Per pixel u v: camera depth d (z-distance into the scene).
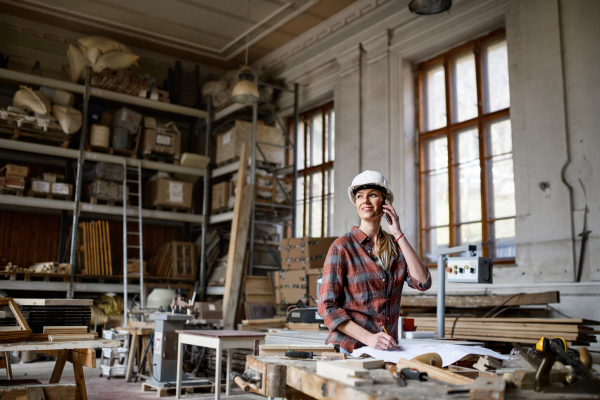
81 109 8.81
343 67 8.47
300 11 8.39
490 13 6.51
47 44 8.96
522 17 6.13
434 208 7.23
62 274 7.75
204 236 9.11
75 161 9.11
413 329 3.36
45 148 7.79
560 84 5.68
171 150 9.05
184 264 9.09
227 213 8.74
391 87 7.67
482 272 3.52
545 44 5.87
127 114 8.68
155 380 5.11
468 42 7.02
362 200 2.06
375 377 1.25
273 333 3.98
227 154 8.98
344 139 8.30
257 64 10.36
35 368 6.55
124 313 7.56
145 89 8.91
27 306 3.25
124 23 8.94
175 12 8.55
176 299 5.81
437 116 7.38
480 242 6.53
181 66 10.12
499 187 6.42
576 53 5.61
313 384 1.26
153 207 9.15
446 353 1.71
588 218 5.27
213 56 10.13
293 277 7.24
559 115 5.64
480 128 6.71
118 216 9.39
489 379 1.08
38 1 8.22
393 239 2.10
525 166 5.89
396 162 7.46
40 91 8.14
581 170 5.39
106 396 4.73
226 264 8.84
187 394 4.93
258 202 8.54
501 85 6.59
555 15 5.81
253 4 8.23
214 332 4.57
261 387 1.46
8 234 8.55
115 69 8.50
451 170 7.01
